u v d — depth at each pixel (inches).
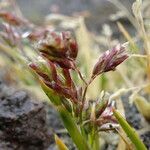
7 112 2.6
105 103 2.1
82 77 2.0
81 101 2.0
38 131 2.6
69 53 1.9
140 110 3.1
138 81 4.0
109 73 4.0
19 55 3.8
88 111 2.1
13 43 3.8
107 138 3.0
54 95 2.0
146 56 2.7
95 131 2.1
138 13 2.7
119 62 2.0
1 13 3.9
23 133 2.6
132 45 2.9
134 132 2.1
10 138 2.6
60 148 2.1
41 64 2.0
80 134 2.0
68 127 2.0
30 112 2.6
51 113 3.5
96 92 3.8
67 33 1.9
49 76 2.0
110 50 2.1
